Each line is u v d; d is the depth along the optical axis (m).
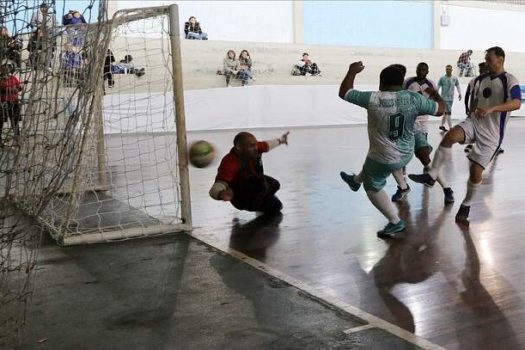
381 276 3.83
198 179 7.98
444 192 6.22
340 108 19.27
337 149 11.55
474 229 5.05
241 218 5.57
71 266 4.11
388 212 4.80
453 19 27.09
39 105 2.51
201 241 4.74
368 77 24.27
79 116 2.60
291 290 3.56
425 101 4.53
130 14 5.29
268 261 4.18
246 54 20.48
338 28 24.20
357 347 2.75
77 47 3.03
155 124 14.27
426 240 4.71
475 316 3.13
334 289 3.58
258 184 5.39
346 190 6.98
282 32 23.05
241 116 17.48
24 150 2.49
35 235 3.92
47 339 2.88
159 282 3.74
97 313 3.22
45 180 2.59
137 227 5.04
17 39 2.41
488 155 5.15
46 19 2.49
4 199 2.57
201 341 2.85
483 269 3.96
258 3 22.42
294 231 5.05
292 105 18.36
